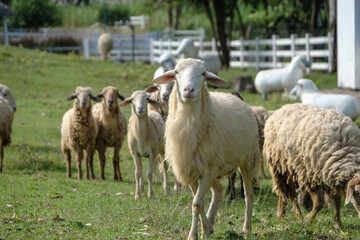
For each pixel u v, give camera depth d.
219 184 8.20
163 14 66.38
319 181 8.11
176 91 7.54
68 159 13.46
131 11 63.50
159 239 7.46
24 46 40.84
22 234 7.59
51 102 23.45
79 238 7.42
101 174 13.27
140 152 11.32
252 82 25.75
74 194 10.85
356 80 19.97
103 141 13.37
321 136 7.99
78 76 28.17
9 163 13.96
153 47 39.56
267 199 11.03
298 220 8.31
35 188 11.18
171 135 7.48
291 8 35.59
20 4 49.16
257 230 8.15
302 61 22.67
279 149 8.72
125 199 10.70
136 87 26.30
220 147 7.52
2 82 25.66
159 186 12.78
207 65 27.55
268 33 38.53
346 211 9.57
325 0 31.94
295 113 8.65
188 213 9.23
